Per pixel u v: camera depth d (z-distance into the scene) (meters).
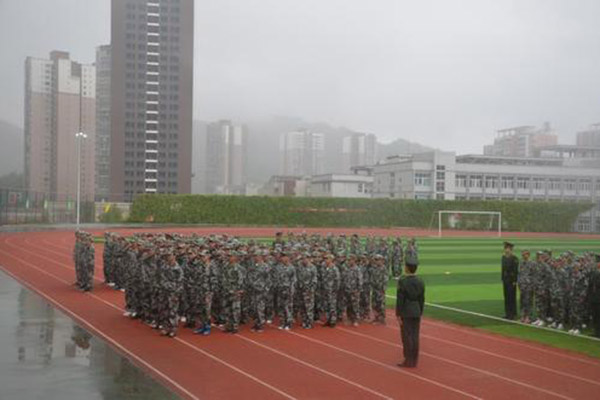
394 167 123.75
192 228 82.06
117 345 15.97
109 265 26.97
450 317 21.86
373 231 85.31
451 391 12.54
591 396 12.42
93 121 158.50
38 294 24.42
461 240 68.31
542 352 16.45
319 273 19.95
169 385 12.49
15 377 12.73
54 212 81.19
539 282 20.58
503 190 117.69
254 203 92.94
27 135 147.38
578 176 117.44
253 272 18.45
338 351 15.88
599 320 18.59
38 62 148.75
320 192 142.50
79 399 11.38
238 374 13.42
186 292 18.48
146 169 152.25
